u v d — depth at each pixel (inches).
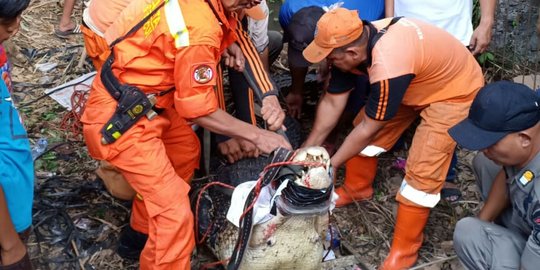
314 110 167.3
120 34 106.0
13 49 180.9
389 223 139.4
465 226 112.1
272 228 104.2
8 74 113.4
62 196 137.6
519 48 189.3
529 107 96.6
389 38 116.1
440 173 122.5
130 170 107.0
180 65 100.3
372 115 117.3
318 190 97.7
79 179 143.1
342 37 113.7
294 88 160.2
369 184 143.4
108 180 127.6
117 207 136.9
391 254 127.6
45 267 123.5
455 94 122.7
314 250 108.4
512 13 196.7
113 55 107.1
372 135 120.1
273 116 114.0
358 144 120.8
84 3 211.8
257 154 125.9
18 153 99.7
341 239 132.3
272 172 100.1
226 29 109.3
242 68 118.6
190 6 100.7
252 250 106.7
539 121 97.8
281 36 171.0
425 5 148.7
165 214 106.8
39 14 205.5
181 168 124.0
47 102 166.4
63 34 194.5
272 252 106.0
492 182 121.3
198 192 125.0
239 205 108.7
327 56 118.2
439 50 120.0
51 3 212.2
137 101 104.6
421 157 121.6
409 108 132.0
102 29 122.8
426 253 131.9
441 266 128.5
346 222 139.3
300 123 163.9
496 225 112.4
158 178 106.6
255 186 104.3
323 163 98.4
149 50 103.3
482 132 99.9
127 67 104.5
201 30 99.4
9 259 100.0
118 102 105.3
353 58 117.0
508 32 192.9
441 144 121.0
